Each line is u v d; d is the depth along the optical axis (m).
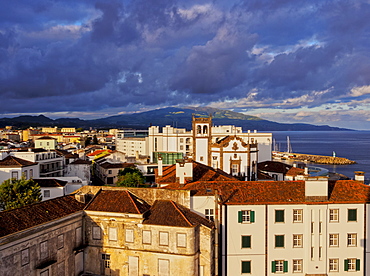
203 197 51.12
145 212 47.69
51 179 84.56
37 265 40.69
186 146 185.00
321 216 50.91
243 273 50.88
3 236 36.00
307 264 50.75
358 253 51.28
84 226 48.84
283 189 53.47
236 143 88.00
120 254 47.28
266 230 50.97
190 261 44.62
